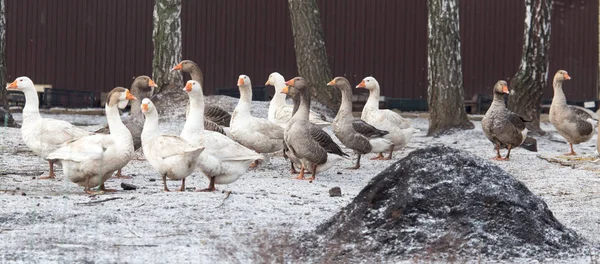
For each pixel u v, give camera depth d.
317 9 28.95
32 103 14.95
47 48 36.84
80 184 12.43
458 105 25.45
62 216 10.14
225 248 8.20
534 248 8.89
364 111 19.02
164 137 12.45
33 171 14.94
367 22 37.00
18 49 36.84
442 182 9.38
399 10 37.00
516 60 37.12
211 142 12.64
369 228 9.13
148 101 13.11
